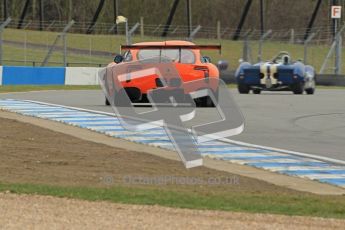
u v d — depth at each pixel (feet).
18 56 425.28
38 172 96.12
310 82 262.06
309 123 160.45
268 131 144.87
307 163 109.70
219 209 74.43
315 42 559.79
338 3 597.93
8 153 108.99
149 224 65.57
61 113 162.30
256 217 70.90
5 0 618.03
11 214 68.28
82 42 500.33
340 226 68.08
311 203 79.97
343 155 117.60
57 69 327.47
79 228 63.26
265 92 277.64
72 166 101.09
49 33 527.81
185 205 75.82
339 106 204.85
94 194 80.12
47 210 70.64
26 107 174.50
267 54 504.43
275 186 91.76
